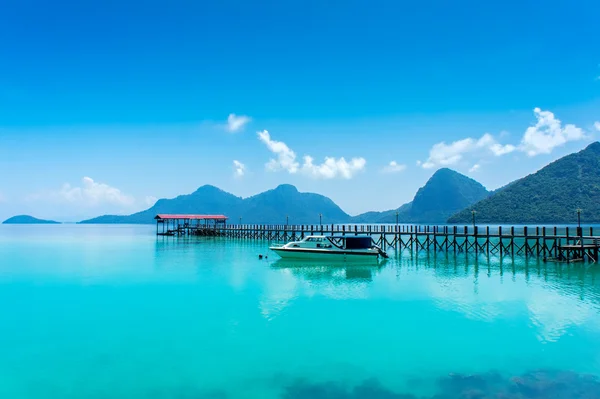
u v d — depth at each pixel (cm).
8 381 1553
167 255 5203
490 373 1593
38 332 2070
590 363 1670
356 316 2298
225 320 2244
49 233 13412
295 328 2106
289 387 1498
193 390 1480
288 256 4497
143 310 2450
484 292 2831
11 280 3425
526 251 4450
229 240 8088
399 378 1559
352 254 4325
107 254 5441
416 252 5488
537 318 2228
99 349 1848
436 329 2070
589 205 19500
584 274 3544
